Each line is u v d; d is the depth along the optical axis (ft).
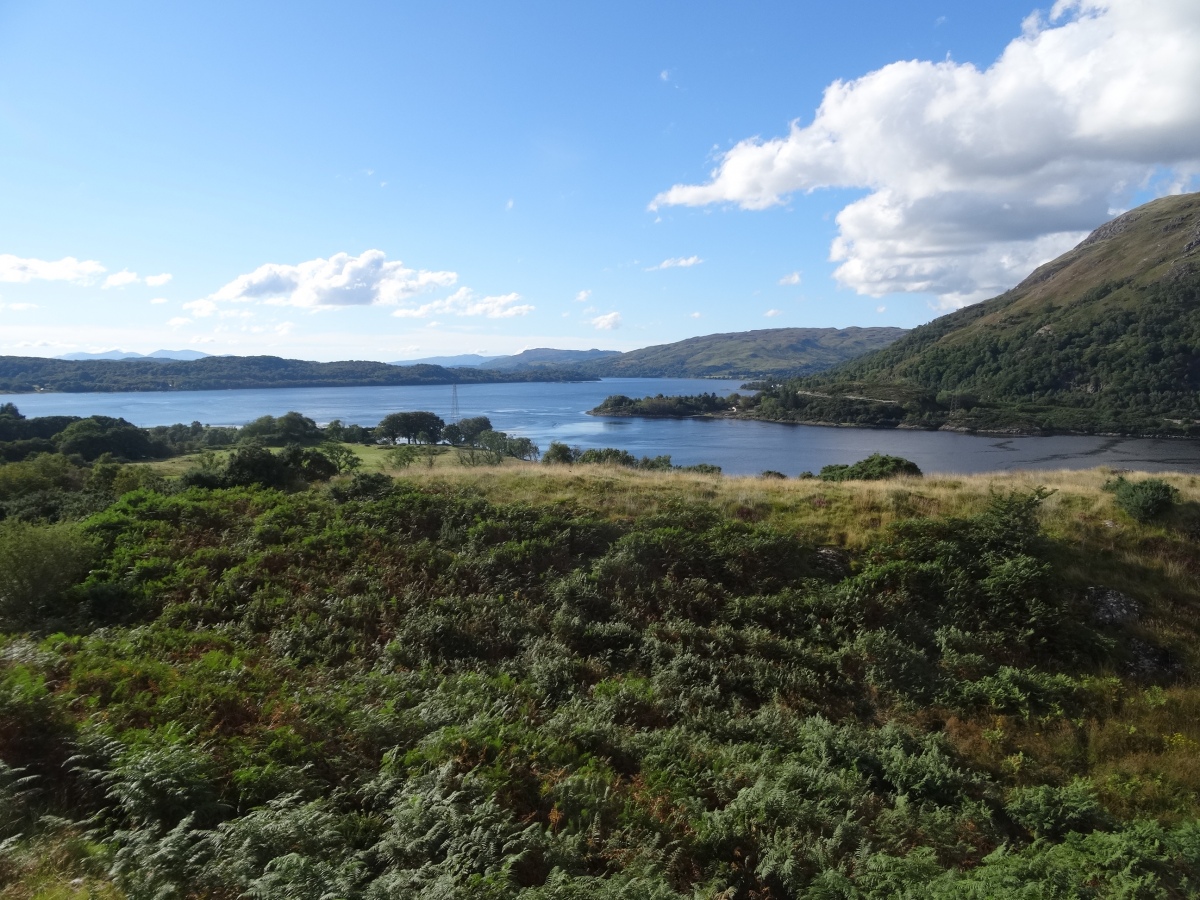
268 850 15.39
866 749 27.27
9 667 21.57
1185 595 42.50
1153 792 27.17
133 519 41.73
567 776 21.65
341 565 38.86
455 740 21.67
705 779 23.27
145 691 21.59
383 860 16.15
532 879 16.88
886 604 39.14
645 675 32.73
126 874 13.74
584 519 46.55
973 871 19.79
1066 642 37.78
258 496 47.80
